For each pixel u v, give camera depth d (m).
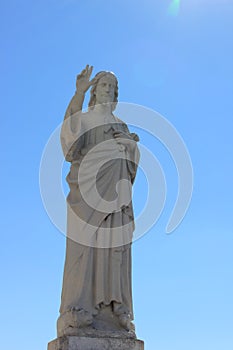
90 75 28.58
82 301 25.50
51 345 25.08
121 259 26.72
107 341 24.30
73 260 26.52
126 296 26.50
